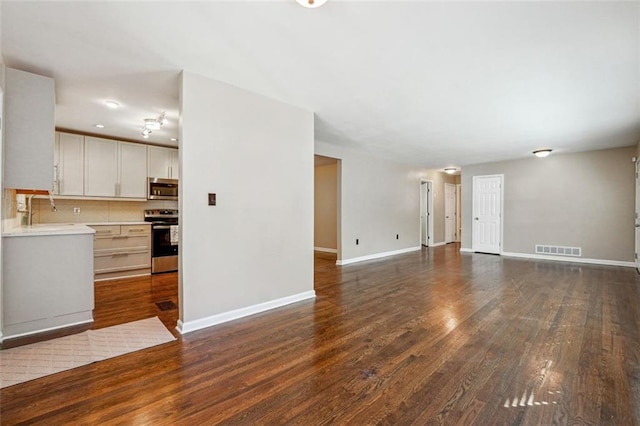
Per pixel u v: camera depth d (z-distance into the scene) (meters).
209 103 2.73
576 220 6.13
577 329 2.68
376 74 2.64
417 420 1.52
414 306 3.35
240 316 2.97
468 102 3.30
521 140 5.05
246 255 3.03
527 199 6.73
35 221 4.29
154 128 3.88
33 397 1.71
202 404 1.66
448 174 9.68
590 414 1.56
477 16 1.83
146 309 3.22
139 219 5.20
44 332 2.60
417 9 1.76
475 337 2.53
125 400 1.69
